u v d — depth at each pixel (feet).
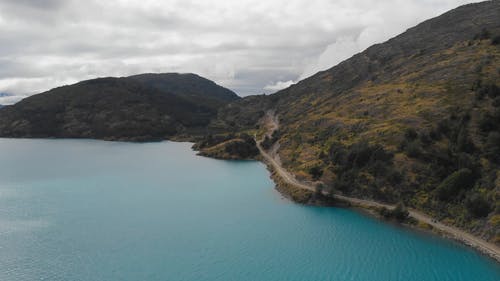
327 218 371.97
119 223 362.94
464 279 254.47
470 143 378.12
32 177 577.43
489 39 647.15
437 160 381.60
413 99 534.78
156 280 256.93
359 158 431.02
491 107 417.90
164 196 464.24
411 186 375.25
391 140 438.40
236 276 263.08
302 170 494.59
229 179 560.61
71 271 267.39
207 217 380.99
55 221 368.07
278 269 272.31
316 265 277.64
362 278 259.80
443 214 336.70
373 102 599.57
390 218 357.41
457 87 506.07
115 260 284.61
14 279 256.52
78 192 483.92
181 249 304.09
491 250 281.13
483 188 330.13
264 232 338.95
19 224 358.84
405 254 290.15
